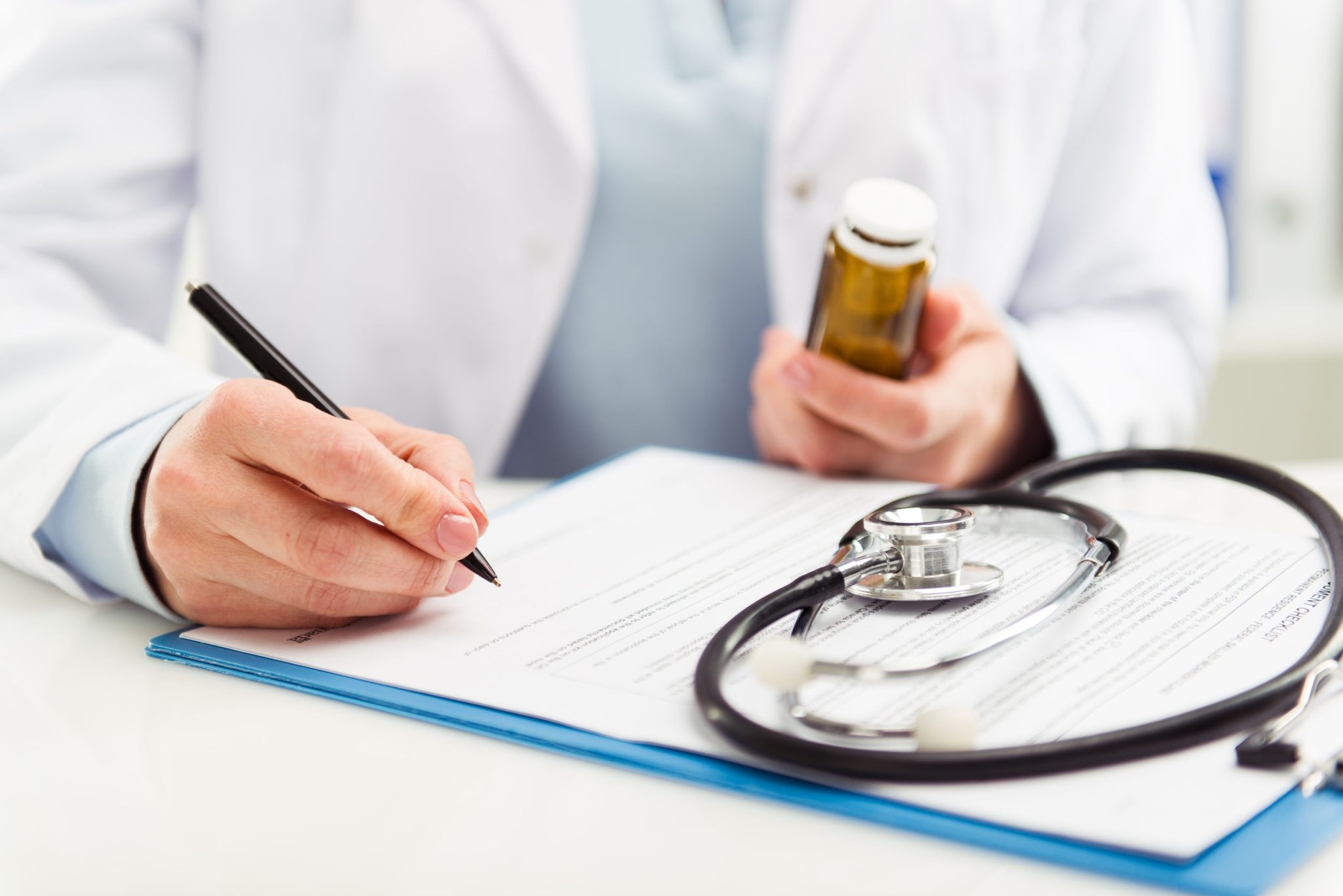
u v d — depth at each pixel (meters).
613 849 0.31
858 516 0.60
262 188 0.99
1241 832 0.30
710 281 1.03
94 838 0.32
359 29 0.97
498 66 0.96
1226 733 0.33
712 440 1.07
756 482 0.69
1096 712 0.36
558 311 1.00
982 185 1.02
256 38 0.98
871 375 0.66
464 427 1.02
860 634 0.43
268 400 0.46
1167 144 1.08
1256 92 2.10
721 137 1.01
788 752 0.33
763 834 0.31
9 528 0.55
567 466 1.09
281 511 0.45
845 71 0.98
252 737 0.39
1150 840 0.29
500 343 1.00
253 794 0.35
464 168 0.96
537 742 0.37
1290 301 2.17
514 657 0.43
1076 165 1.09
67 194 0.88
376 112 0.96
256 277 0.99
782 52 1.01
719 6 1.05
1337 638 0.37
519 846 0.31
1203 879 0.28
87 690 0.44
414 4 0.96
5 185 0.86
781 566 0.52
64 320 0.71
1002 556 0.51
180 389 0.56
